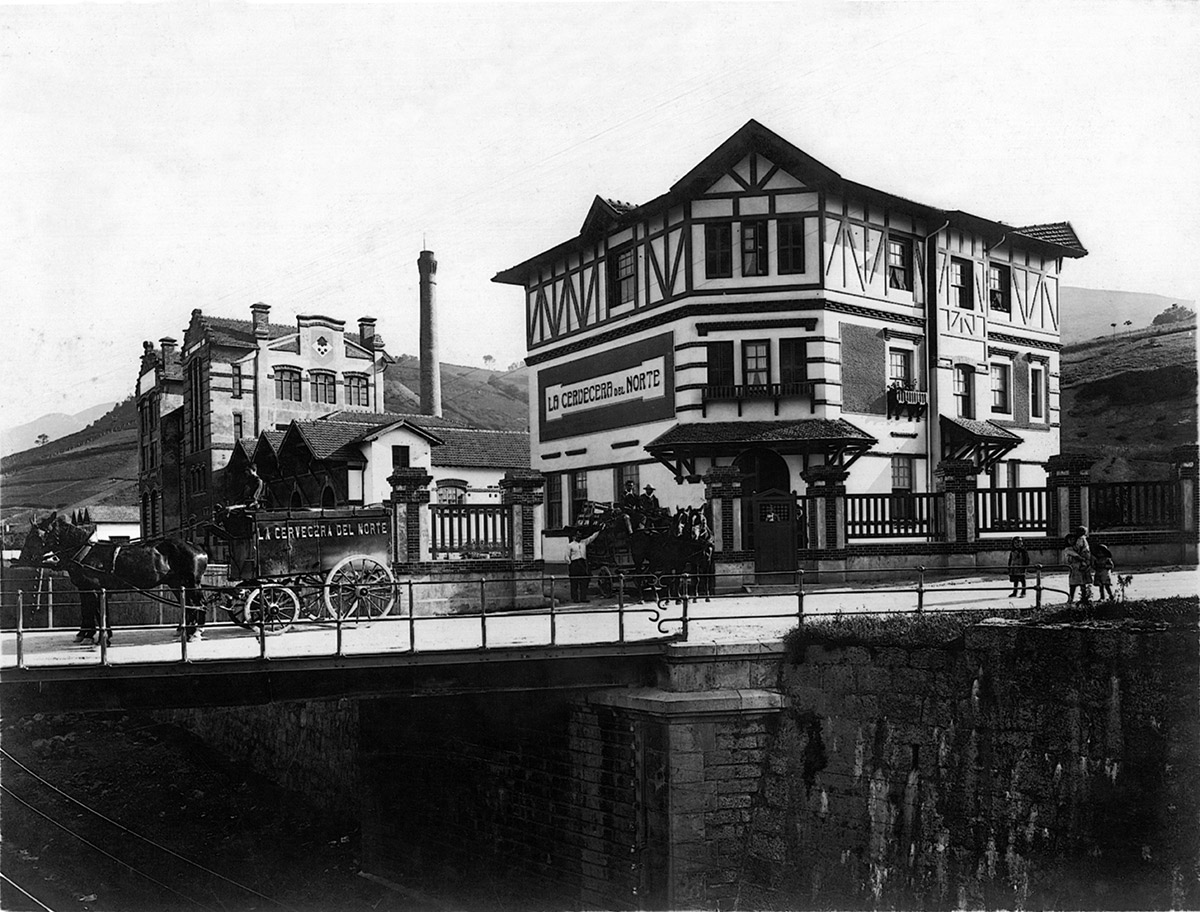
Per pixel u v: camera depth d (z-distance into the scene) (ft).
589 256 107.45
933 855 43.93
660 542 77.00
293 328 167.12
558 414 112.88
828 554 79.25
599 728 52.16
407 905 59.82
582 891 52.70
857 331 93.25
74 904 57.36
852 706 47.24
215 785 82.38
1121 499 79.97
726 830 48.65
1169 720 38.99
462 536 75.61
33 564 55.11
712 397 90.43
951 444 100.42
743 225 91.35
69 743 93.09
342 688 47.03
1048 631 41.88
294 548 63.98
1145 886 38.68
